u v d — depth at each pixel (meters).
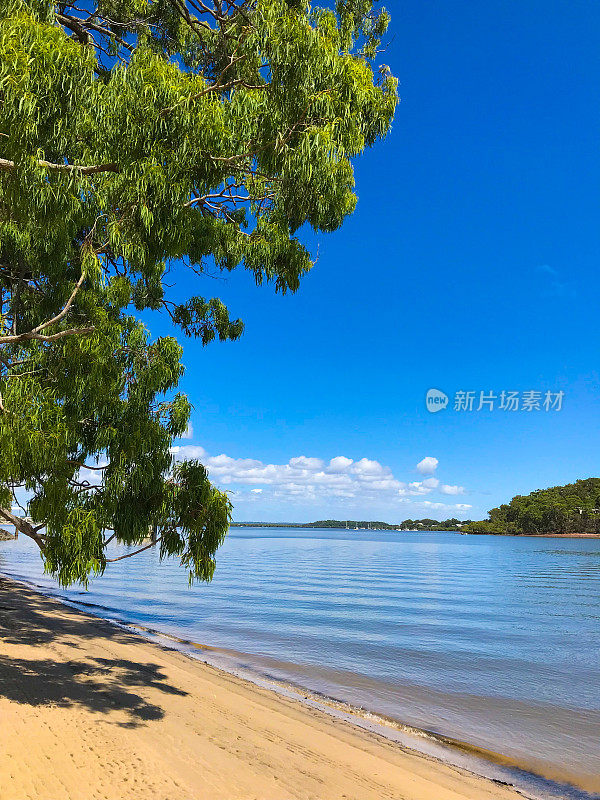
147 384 7.11
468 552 114.88
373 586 36.19
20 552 66.19
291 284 7.38
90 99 4.66
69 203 4.80
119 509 6.80
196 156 4.82
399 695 10.77
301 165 5.05
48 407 5.82
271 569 49.84
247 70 5.51
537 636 19.05
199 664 11.50
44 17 4.89
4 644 10.23
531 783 6.70
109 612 18.91
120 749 5.51
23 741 5.21
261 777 5.43
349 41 9.09
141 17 10.45
